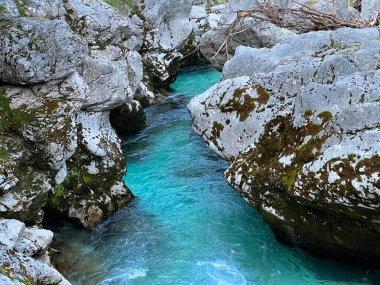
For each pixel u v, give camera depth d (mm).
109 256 7848
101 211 8875
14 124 7301
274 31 13016
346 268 7285
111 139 9703
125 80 9641
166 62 16734
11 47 7234
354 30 8859
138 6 16594
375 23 12414
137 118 12875
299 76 8023
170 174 10680
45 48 7367
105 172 9258
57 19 8492
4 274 5082
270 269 7402
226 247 7996
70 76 7891
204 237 8312
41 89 7629
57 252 7762
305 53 8875
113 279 7266
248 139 8203
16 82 7391
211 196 9664
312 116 7105
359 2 18844
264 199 7312
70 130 7773
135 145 12289
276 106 8023
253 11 12594
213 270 7426
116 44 10367
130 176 10648
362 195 5699
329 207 6305
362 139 5969
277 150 7480
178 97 16281
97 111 9461
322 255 7398
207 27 21141
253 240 8148
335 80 7242
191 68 20250
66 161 8727
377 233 6352
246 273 7336
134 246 8102
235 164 7816
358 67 7477
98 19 9930
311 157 6539
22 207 6766
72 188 8688
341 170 5918
